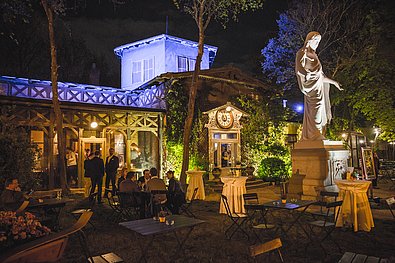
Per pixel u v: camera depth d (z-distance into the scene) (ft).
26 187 33.73
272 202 22.58
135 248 20.18
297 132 75.61
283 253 18.86
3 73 74.38
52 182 43.06
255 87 68.13
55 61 42.04
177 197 28.76
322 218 27.14
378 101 52.90
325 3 65.67
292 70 73.15
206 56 75.66
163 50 68.23
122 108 49.90
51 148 43.45
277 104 69.05
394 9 49.47
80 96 61.98
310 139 36.99
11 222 11.13
